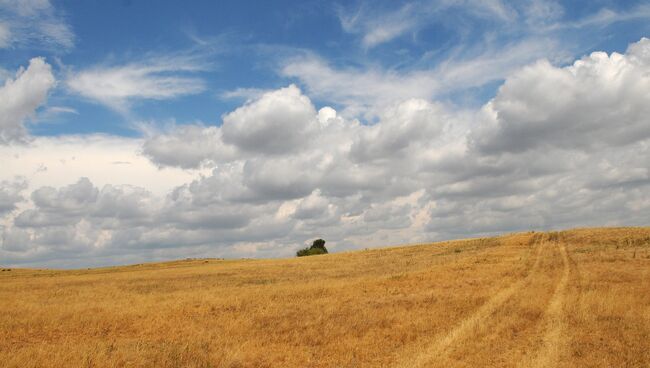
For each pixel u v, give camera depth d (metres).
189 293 29.84
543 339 14.12
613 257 38.53
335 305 22.28
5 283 47.19
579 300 20.22
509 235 86.12
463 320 17.14
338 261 65.44
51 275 63.31
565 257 42.69
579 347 13.06
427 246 83.50
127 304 25.53
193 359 13.14
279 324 18.28
